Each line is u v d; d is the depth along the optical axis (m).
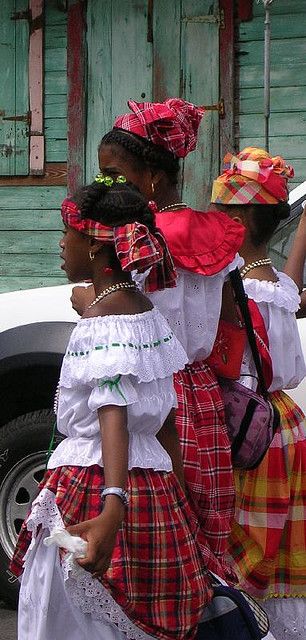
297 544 3.82
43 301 5.04
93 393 2.83
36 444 4.86
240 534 3.77
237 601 3.02
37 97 9.77
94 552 2.65
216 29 9.45
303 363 3.99
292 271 4.16
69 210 2.99
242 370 3.73
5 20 9.77
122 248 2.89
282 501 3.75
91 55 9.66
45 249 9.90
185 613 2.89
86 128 9.71
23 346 4.88
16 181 9.90
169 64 9.53
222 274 3.38
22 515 4.91
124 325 2.88
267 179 3.82
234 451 3.49
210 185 9.54
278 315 3.83
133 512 2.86
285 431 3.81
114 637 2.87
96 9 9.62
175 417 3.18
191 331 3.34
